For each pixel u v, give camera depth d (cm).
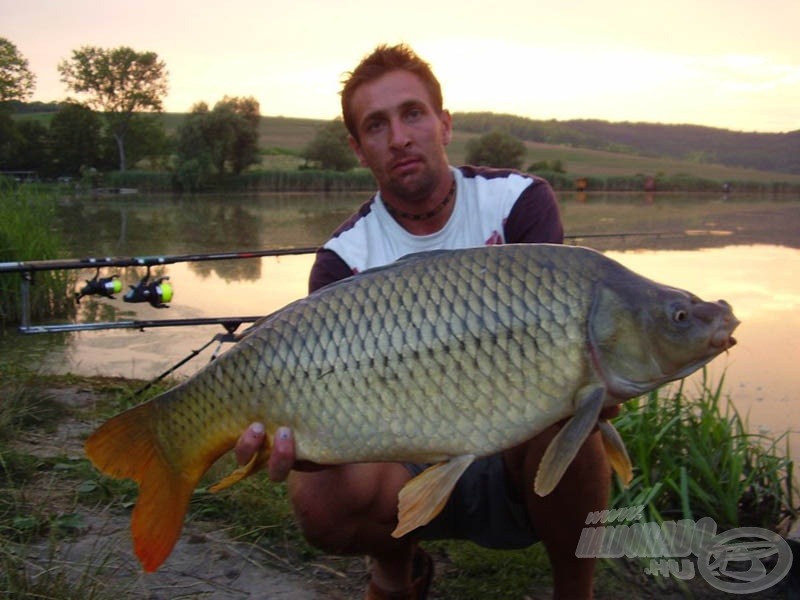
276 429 194
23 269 459
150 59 3694
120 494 316
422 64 237
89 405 438
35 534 280
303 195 2716
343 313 190
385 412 187
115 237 1190
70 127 3631
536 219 237
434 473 187
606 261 187
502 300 183
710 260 902
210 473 333
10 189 875
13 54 3516
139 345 597
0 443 357
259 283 821
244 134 3022
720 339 182
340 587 264
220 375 198
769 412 427
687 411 355
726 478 330
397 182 233
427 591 251
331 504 220
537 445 213
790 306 661
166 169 3791
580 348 181
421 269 189
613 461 201
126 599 245
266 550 284
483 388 183
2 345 597
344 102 243
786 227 1354
